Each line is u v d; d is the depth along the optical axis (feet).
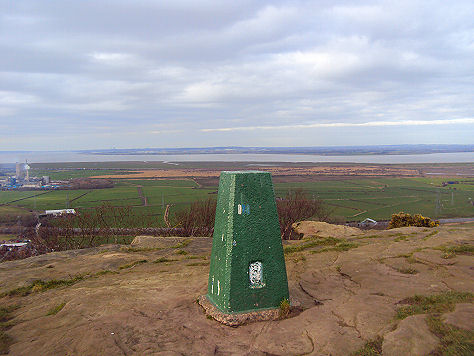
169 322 22.35
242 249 23.02
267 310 23.16
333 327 20.59
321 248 41.88
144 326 21.62
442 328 18.26
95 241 97.35
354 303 23.82
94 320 22.31
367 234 49.62
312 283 29.17
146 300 25.99
